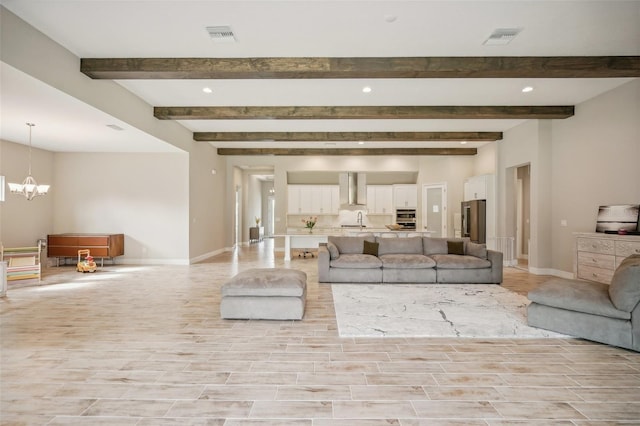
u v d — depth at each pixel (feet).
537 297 11.84
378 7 10.63
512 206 26.89
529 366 9.12
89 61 14.03
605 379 8.44
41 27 11.78
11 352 9.92
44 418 6.76
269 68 13.99
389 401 7.41
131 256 26.96
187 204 26.81
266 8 10.68
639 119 16.30
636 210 16.20
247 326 12.22
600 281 16.52
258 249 38.14
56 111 15.74
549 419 6.81
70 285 19.15
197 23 11.53
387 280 19.25
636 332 9.97
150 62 14.01
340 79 16.38
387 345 10.50
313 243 29.66
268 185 57.52
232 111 20.56
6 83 12.28
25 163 24.04
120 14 10.99
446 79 16.40
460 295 16.58
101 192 26.86
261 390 7.84
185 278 21.17
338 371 8.78
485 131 26.94
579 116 19.90
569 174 20.71
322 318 13.15
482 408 7.16
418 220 36.83
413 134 26.81
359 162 36.60
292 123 24.53
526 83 16.92
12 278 18.83
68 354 9.79
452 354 9.87
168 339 10.97
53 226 26.58
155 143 23.03
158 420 6.72
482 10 10.80
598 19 11.28
